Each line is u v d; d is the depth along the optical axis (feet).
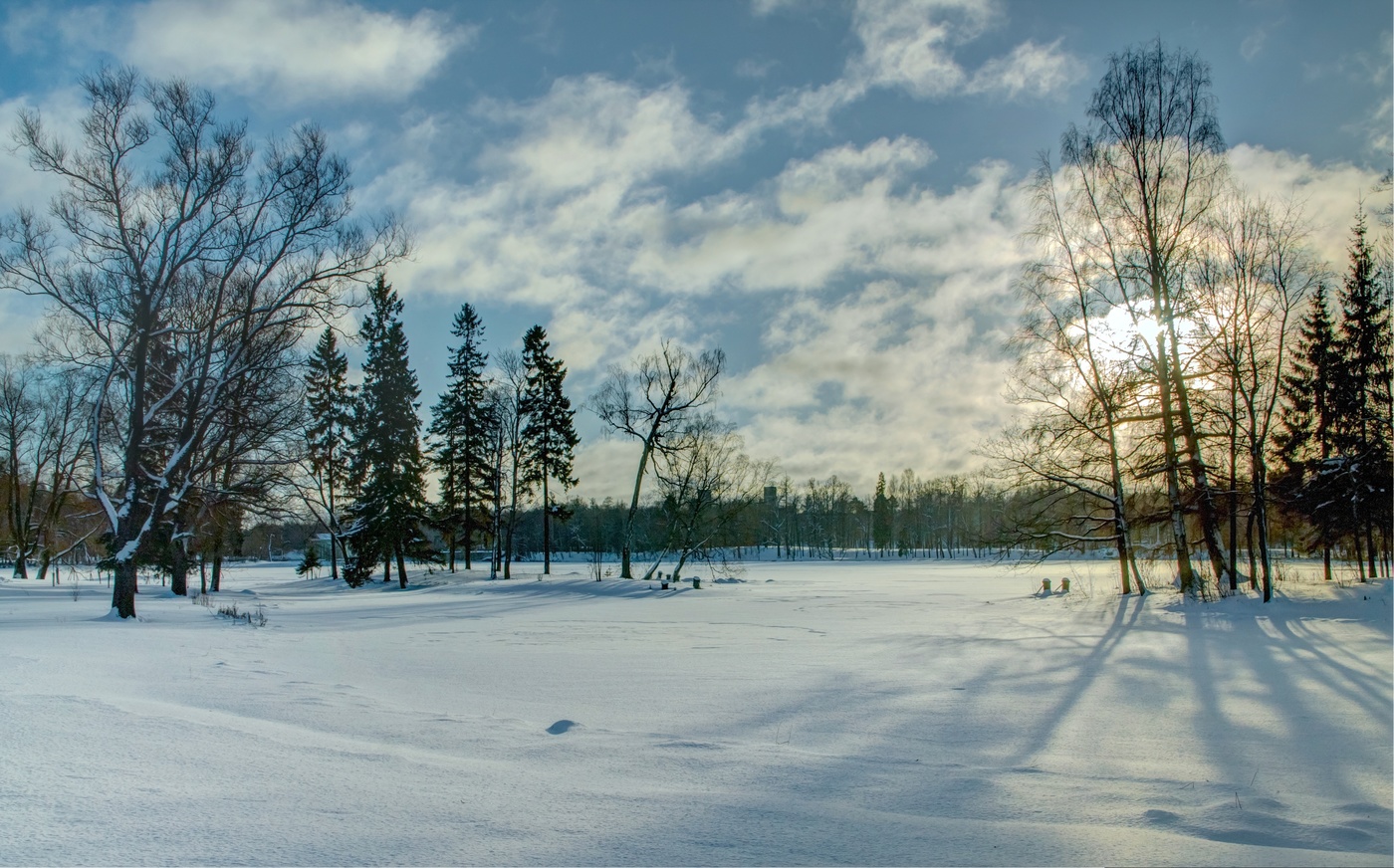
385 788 16.16
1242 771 19.79
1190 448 74.74
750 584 136.26
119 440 71.46
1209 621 59.57
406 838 13.23
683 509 143.13
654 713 26.86
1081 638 51.29
